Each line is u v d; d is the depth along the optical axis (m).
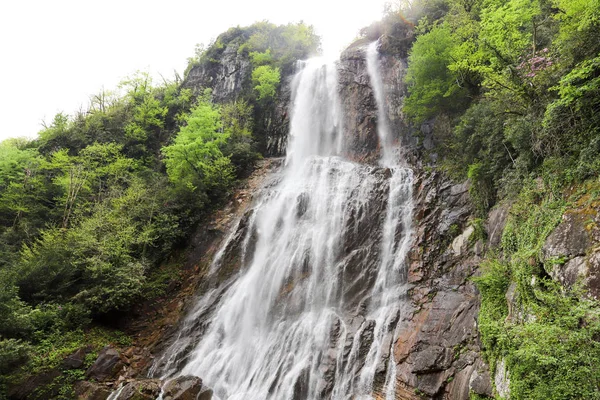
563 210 8.98
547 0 15.37
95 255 20.02
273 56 39.47
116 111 38.06
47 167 29.55
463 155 17.77
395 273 16.36
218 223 23.70
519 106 13.02
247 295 18.88
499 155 14.08
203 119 26.94
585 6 10.44
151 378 15.87
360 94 29.72
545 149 11.15
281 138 32.56
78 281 20.16
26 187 28.02
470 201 16.17
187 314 19.28
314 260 18.77
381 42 30.97
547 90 11.38
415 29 28.73
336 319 15.65
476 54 17.58
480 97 19.12
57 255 19.84
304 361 14.36
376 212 19.31
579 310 6.91
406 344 13.20
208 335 17.84
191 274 21.67
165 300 20.38
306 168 25.77
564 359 6.61
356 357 13.80
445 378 11.55
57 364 15.36
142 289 20.19
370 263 17.41
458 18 22.34
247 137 31.56
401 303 15.08
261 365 15.24
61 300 18.78
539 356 6.85
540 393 6.77
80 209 25.47
